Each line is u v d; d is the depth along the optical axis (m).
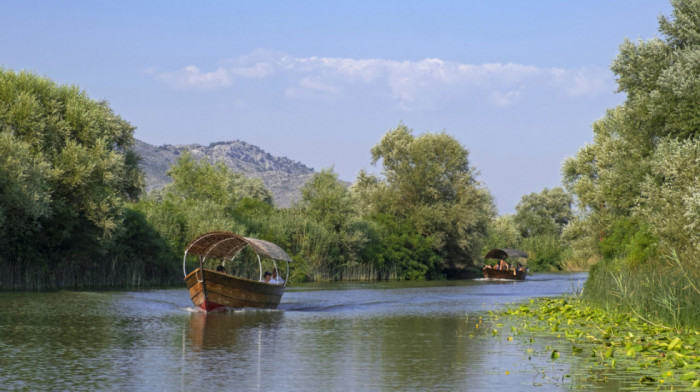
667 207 36.44
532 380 13.55
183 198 64.06
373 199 79.81
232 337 20.36
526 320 25.19
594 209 58.69
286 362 15.81
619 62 43.72
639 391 12.38
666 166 38.22
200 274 28.55
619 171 45.22
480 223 79.50
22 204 37.62
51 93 45.09
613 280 27.75
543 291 45.97
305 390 12.76
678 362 14.68
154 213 50.97
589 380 13.44
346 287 50.78
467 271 83.31
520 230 123.75
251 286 29.70
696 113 39.12
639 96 42.44
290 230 61.12
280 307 32.31
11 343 18.47
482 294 42.47
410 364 15.53
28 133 42.16
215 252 33.59
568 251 98.88
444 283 59.53
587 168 59.09
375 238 71.31
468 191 77.25
